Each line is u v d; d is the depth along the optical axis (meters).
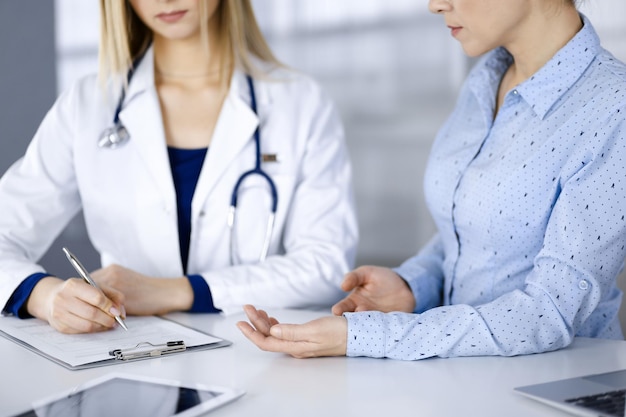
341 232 1.58
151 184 1.51
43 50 3.27
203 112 1.60
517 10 1.14
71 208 1.61
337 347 1.01
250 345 1.10
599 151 1.04
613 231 1.03
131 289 1.31
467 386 0.89
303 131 1.62
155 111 1.55
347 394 0.87
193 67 1.61
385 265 3.11
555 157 1.11
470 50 1.19
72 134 1.56
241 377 0.93
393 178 3.06
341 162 1.67
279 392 0.87
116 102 1.57
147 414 0.79
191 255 1.53
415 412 0.81
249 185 1.55
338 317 1.03
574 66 1.14
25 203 1.51
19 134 3.30
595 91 1.10
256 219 1.55
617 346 1.08
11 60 3.27
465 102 1.35
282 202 1.57
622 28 2.39
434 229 3.01
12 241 1.47
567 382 0.88
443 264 1.36
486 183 1.19
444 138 1.35
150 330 1.19
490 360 1.01
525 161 1.14
